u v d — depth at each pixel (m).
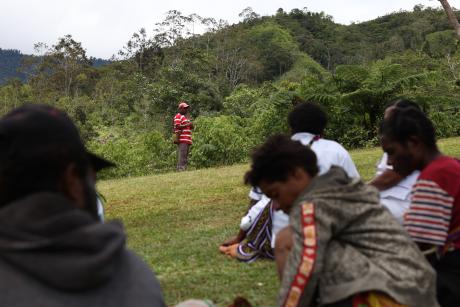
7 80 59.69
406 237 2.36
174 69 30.11
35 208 1.26
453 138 17.12
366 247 2.31
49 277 1.20
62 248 1.22
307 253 2.23
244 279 4.61
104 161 1.83
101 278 1.26
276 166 2.48
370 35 103.25
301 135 4.07
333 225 2.28
